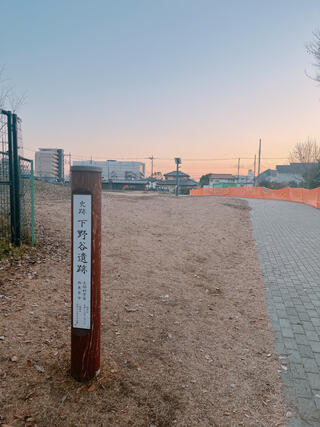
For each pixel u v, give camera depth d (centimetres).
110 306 461
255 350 379
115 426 243
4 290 445
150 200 2089
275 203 2584
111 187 6469
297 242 1022
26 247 621
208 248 897
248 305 519
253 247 949
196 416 264
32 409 248
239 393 299
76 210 262
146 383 298
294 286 613
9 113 570
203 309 489
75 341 279
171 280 604
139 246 825
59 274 544
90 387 278
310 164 4409
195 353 362
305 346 393
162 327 417
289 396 300
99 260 275
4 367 289
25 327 363
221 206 1998
